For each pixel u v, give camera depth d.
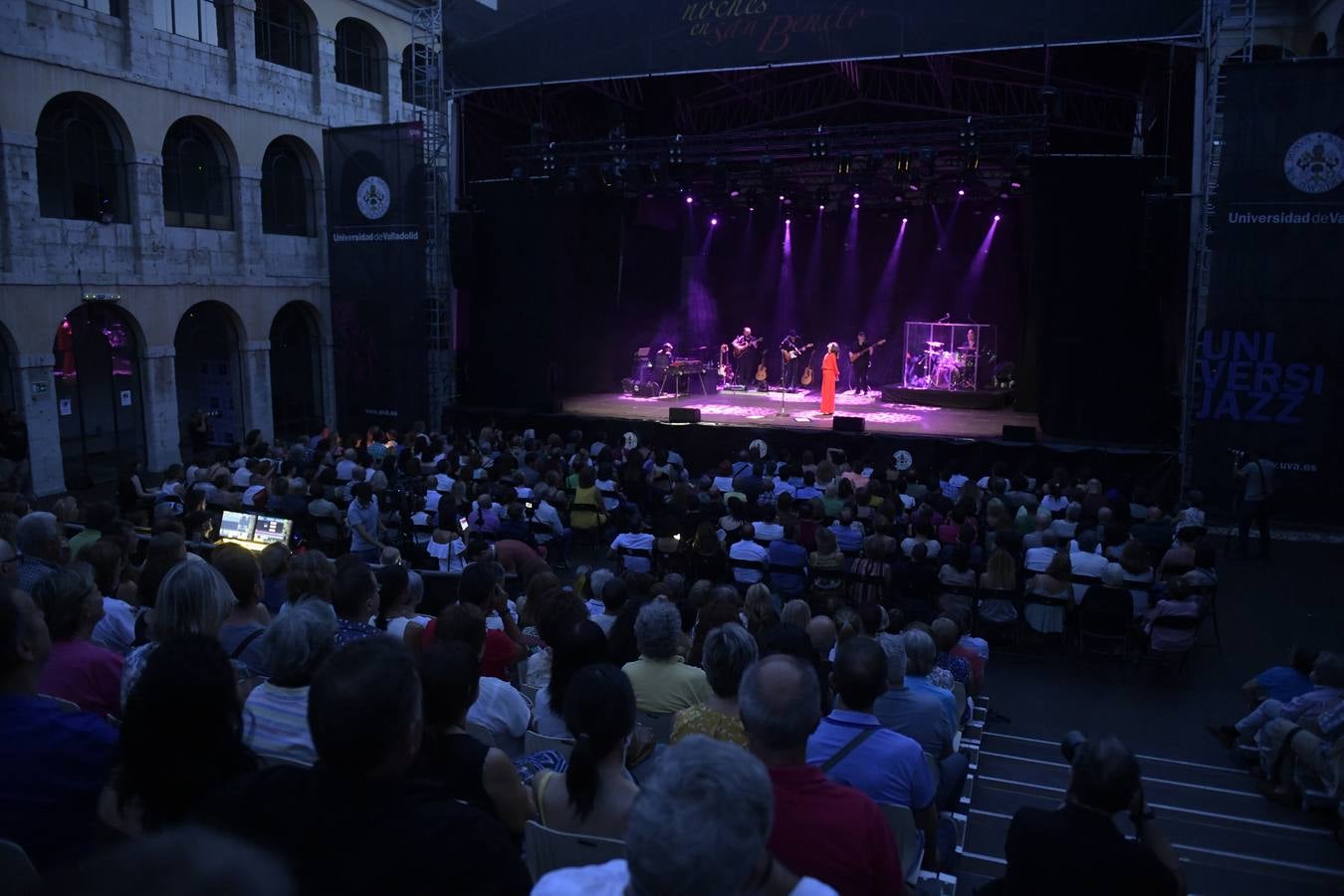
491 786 3.12
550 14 19.17
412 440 17.31
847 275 28.69
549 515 13.39
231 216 22.14
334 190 21.62
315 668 3.38
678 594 7.80
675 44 18.28
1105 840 3.01
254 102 21.97
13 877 2.22
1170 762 8.09
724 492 15.20
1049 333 18.91
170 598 3.76
